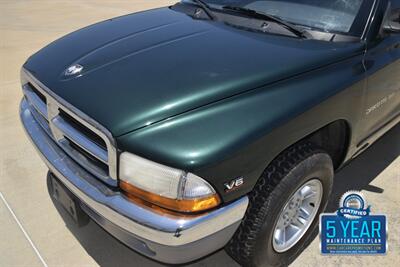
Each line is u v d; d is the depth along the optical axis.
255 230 2.10
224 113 1.93
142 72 2.15
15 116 4.35
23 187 3.17
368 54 2.60
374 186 3.27
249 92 2.06
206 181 1.73
